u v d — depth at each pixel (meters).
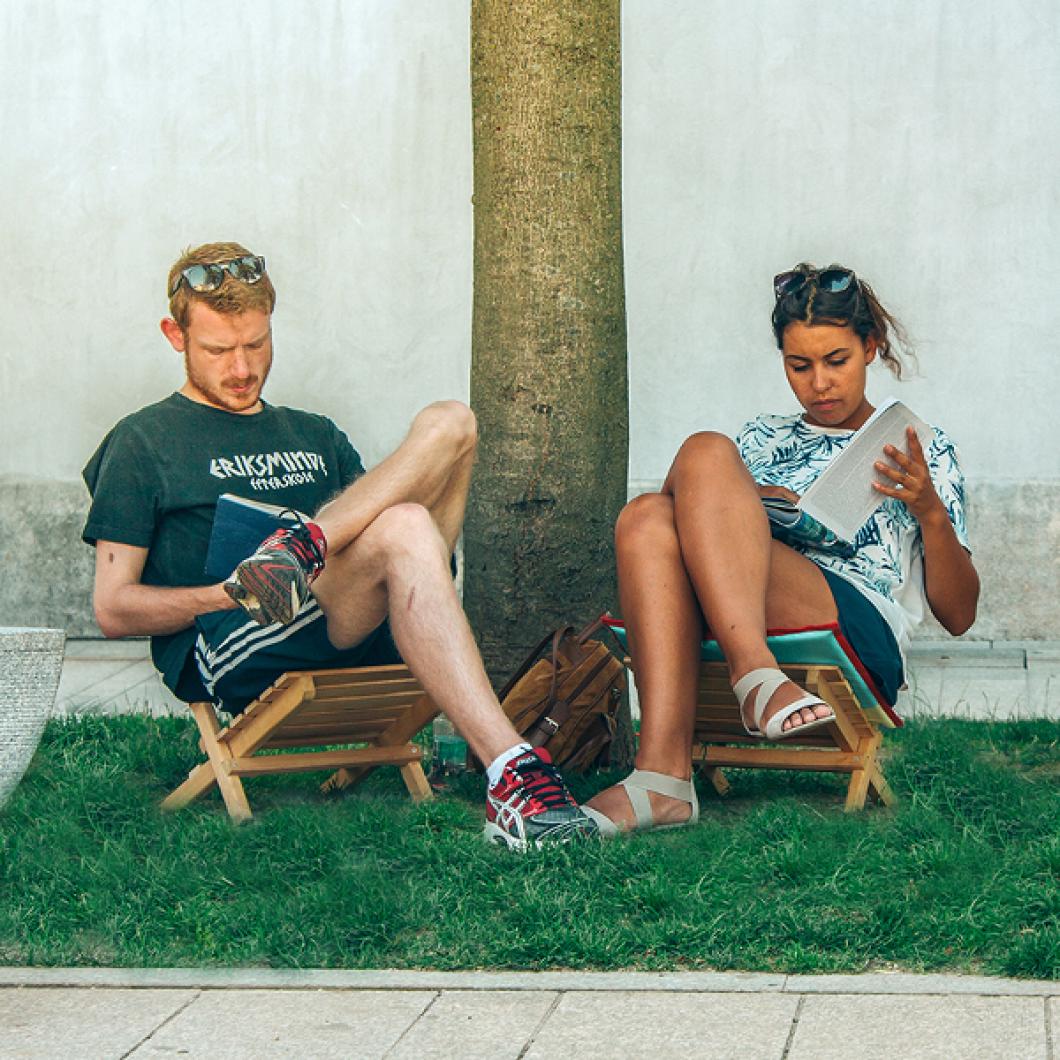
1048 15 7.46
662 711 4.19
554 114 4.89
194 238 7.98
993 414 7.66
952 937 3.35
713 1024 2.98
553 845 3.87
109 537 4.43
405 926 3.54
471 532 5.05
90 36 7.95
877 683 4.37
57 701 6.73
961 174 7.57
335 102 7.85
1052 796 4.43
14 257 8.09
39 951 3.45
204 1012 3.12
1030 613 7.72
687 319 7.77
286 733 4.50
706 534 4.14
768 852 3.90
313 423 4.79
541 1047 2.91
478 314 5.04
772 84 7.62
